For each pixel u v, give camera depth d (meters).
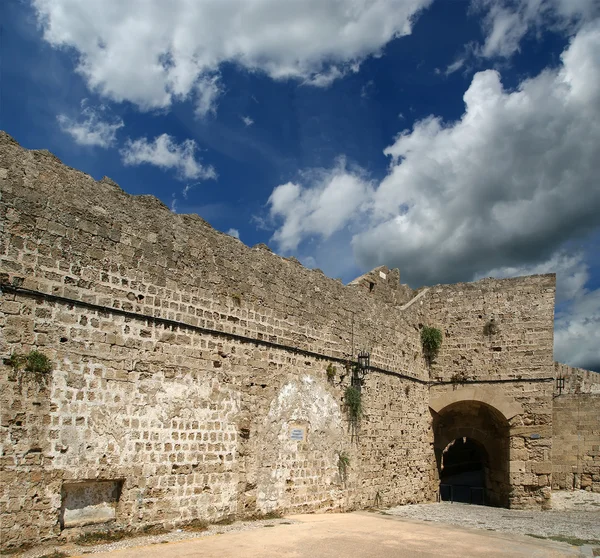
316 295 19.55
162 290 13.87
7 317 10.83
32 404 11.00
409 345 25.55
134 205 13.59
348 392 20.41
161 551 11.02
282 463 16.89
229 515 14.78
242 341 15.99
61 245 11.86
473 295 27.19
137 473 12.67
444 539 14.19
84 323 12.07
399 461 23.45
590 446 25.70
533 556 12.77
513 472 24.86
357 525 15.62
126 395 12.69
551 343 25.38
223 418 15.02
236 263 16.25
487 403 25.80
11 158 11.33
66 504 11.49
